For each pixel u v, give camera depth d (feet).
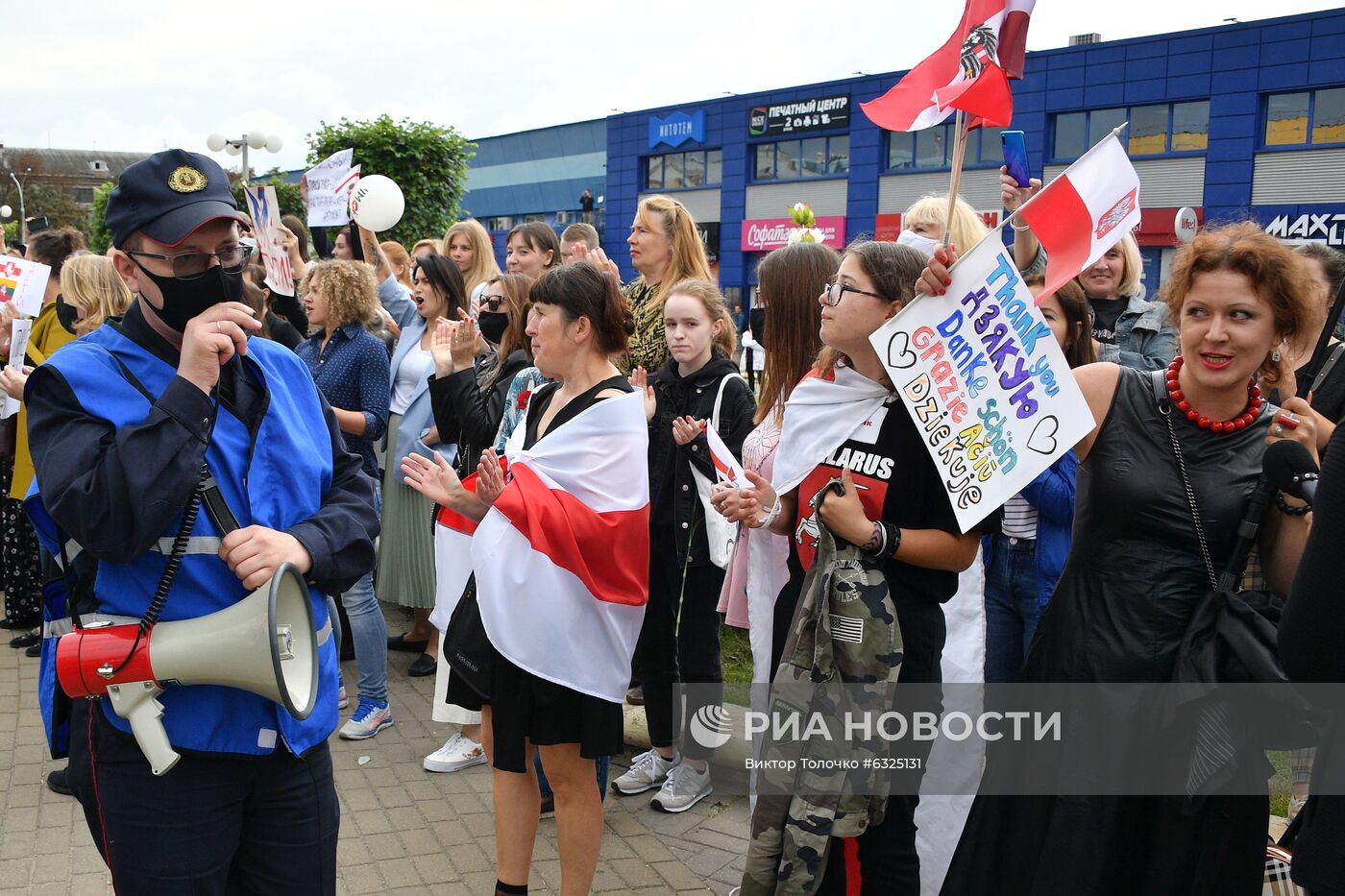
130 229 6.05
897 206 106.42
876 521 8.21
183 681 6.14
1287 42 79.30
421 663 17.85
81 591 6.42
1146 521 7.22
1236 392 7.21
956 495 7.80
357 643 15.11
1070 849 7.30
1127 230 7.44
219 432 6.54
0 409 14.19
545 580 9.25
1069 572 7.67
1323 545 5.57
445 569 10.59
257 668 6.02
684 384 12.82
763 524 9.03
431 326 17.24
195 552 6.37
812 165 115.65
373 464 16.96
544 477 9.55
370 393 16.37
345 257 25.62
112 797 6.44
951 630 10.19
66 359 6.20
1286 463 6.64
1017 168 11.57
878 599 7.88
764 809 8.07
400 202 25.31
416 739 15.06
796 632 8.07
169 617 6.35
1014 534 10.62
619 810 12.91
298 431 6.96
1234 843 7.02
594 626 9.48
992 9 8.13
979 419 7.73
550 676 9.23
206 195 6.07
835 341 8.50
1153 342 12.83
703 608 12.79
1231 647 6.79
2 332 16.29
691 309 12.59
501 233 170.19
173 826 6.43
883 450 8.31
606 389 10.01
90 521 5.86
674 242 14.84
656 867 11.50
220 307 6.15
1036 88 91.91
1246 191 82.64
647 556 9.86
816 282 10.54
